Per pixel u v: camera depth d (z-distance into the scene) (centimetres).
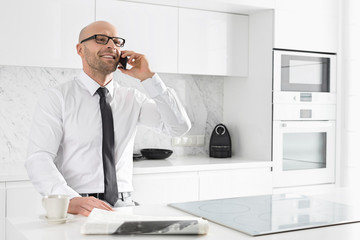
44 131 201
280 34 348
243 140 376
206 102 389
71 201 152
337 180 380
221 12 354
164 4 329
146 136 364
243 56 365
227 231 128
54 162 214
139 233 122
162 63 331
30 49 287
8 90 314
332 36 373
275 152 350
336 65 376
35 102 322
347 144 373
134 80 355
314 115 367
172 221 123
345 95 374
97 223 122
